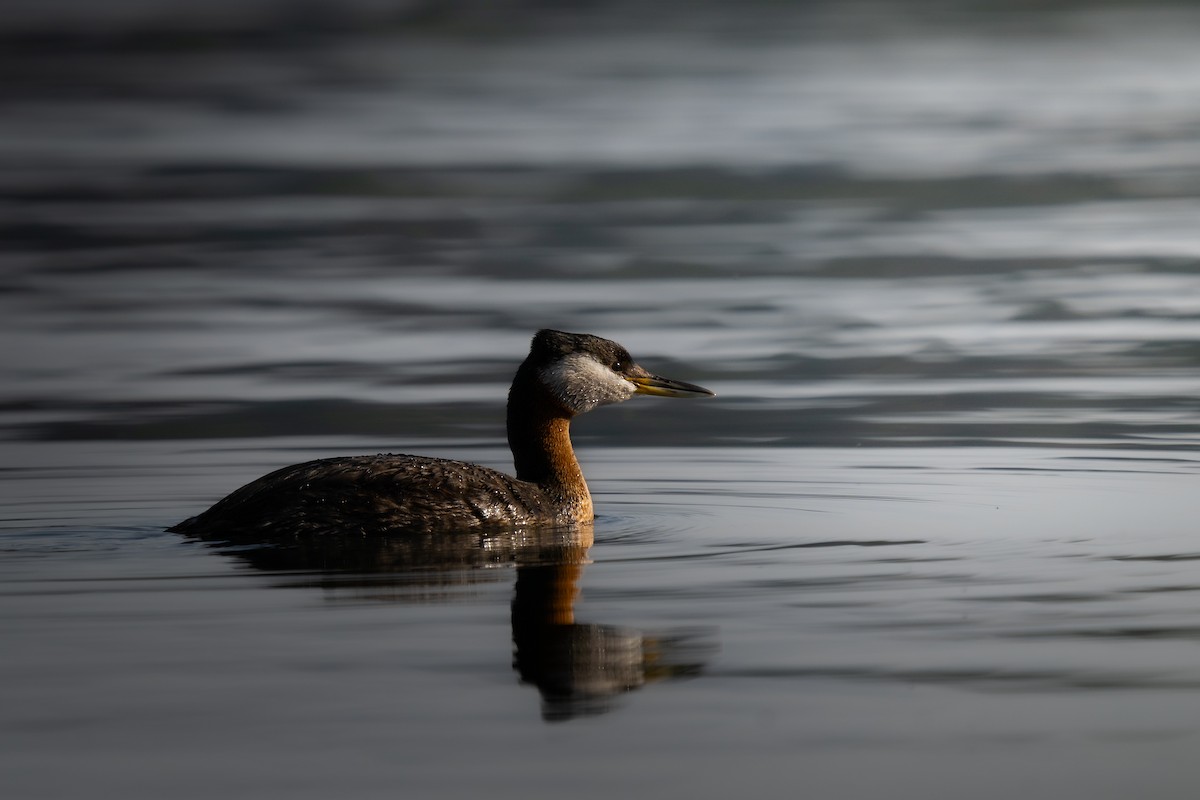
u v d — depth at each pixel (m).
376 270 27.08
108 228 31.25
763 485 13.95
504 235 30.08
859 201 32.69
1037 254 27.31
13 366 20.31
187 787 7.09
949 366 19.69
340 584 10.36
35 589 10.20
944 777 7.20
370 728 7.77
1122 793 7.02
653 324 22.55
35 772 7.25
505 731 7.74
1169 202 31.58
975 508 12.78
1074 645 8.95
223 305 24.30
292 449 15.62
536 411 12.87
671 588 10.26
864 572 10.64
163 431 16.48
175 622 9.45
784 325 22.41
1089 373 19.08
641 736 7.68
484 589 10.26
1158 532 11.77
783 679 8.43
